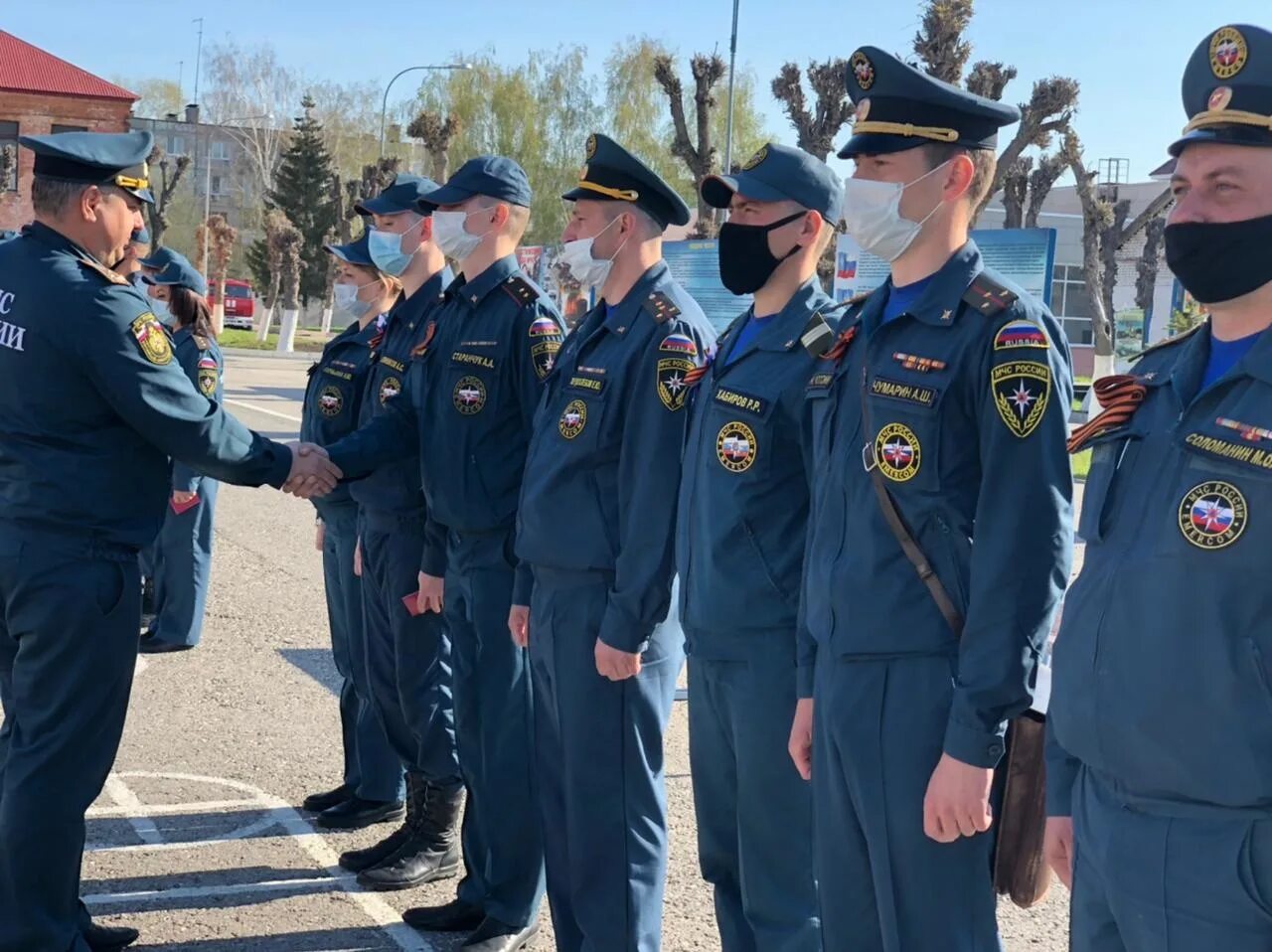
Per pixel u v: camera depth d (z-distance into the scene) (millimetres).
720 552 2984
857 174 2617
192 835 4594
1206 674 1865
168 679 6477
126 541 3457
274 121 64188
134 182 3520
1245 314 2002
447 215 3967
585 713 3365
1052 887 4320
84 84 46156
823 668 2557
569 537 3346
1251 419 1897
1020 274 9930
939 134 2492
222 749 5480
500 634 3838
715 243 12383
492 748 3846
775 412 2930
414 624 4219
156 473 3580
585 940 3436
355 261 4965
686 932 3883
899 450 2422
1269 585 1828
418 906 4066
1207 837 1888
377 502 4258
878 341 2533
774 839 3020
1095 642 2031
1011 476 2279
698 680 3148
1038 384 2281
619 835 3377
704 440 3053
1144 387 2115
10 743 3424
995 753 2291
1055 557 2268
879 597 2439
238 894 4129
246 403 20531
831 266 15023
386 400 4336
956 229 2543
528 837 3828
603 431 3305
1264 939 1854
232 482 3750
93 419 3391
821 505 2623
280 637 7352
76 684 3377
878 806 2447
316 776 5195
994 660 2266
